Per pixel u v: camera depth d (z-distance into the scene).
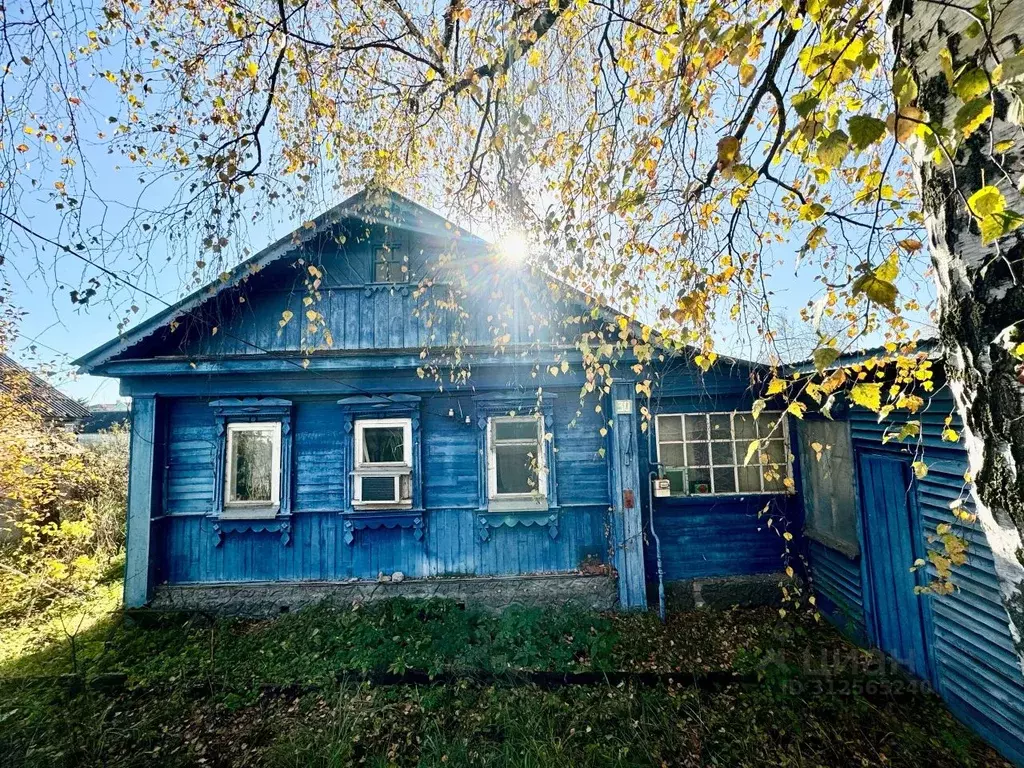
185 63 3.83
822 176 1.89
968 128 1.01
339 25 4.22
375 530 6.30
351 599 5.96
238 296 6.57
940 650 3.80
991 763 3.22
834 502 5.41
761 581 6.09
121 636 5.40
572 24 3.68
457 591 6.02
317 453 6.40
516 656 4.57
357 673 4.46
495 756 3.33
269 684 4.32
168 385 6.16
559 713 3.77
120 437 12.68
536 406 6.39
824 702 3.74
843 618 5.10
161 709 4.00
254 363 6.00
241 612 5.96
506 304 6.67
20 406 8.72
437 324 6.77
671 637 5.21
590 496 6.37
